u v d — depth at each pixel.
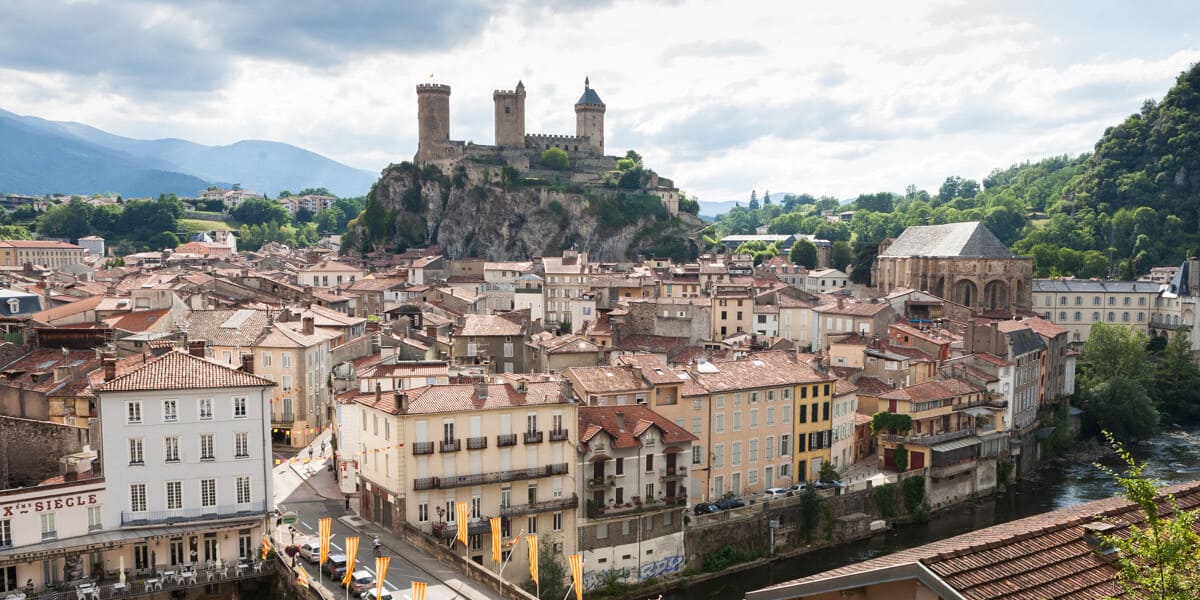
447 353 154.50
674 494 114.06
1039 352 175.38
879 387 151.75
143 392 82.88
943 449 140.25
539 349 147.50
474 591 81.44
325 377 144.88
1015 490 155.38
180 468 84.56
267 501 87.56
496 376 114.62
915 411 143.00
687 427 120.62
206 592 81.38
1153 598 32.25
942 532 133.38
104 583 80.31
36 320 134.50
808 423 134.12
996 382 157.38
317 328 154.50
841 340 164.62
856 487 131.50
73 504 80.00
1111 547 36.91
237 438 86.38
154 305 156.12
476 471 99.38
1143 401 189.00
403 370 116.06
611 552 107.75
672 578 112.31
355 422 107.88
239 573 81.44
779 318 199.38
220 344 139.12
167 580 79.25
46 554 76.44
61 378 104.69
